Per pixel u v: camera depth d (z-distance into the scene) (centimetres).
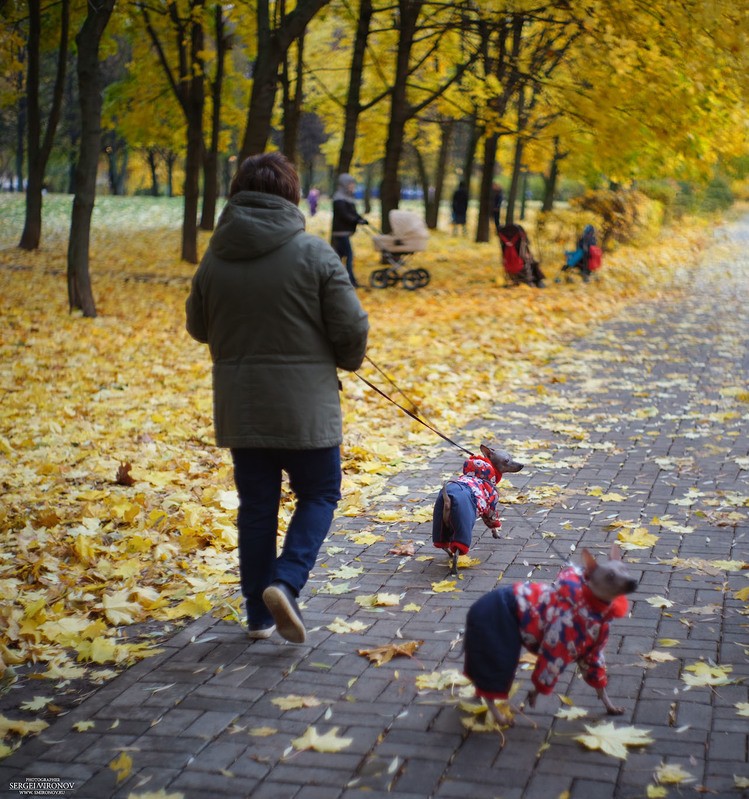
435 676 375
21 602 487
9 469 729
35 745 340
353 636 426
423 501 638
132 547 562
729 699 346
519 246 1872
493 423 852
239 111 2811
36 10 2108
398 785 302
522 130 1838
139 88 2650
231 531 580
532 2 1508
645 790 291
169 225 3444
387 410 905
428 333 1320
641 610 436
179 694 375
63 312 1502
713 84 1480
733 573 477
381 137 3014
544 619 321
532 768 307
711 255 2758
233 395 403
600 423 839
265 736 338
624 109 1645
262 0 1500
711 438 768
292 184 410
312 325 401
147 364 1159
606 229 2598
